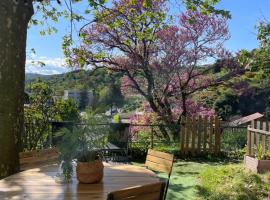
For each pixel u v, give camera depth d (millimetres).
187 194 6508
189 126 10406
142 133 14375
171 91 17641
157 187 3318
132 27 15625
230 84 18219
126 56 16797
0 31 6207
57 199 3594
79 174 4086
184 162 9648
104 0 10000
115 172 4594
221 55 17797
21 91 6527
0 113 6172
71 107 9695
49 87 10133
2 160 6156
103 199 3607
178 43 17047
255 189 6508
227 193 6312
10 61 6301
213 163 9586
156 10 15719
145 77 17109
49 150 5422
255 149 8312
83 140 4078
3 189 3887
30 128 9086
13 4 6305
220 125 10547
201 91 18922
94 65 16219
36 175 4445
